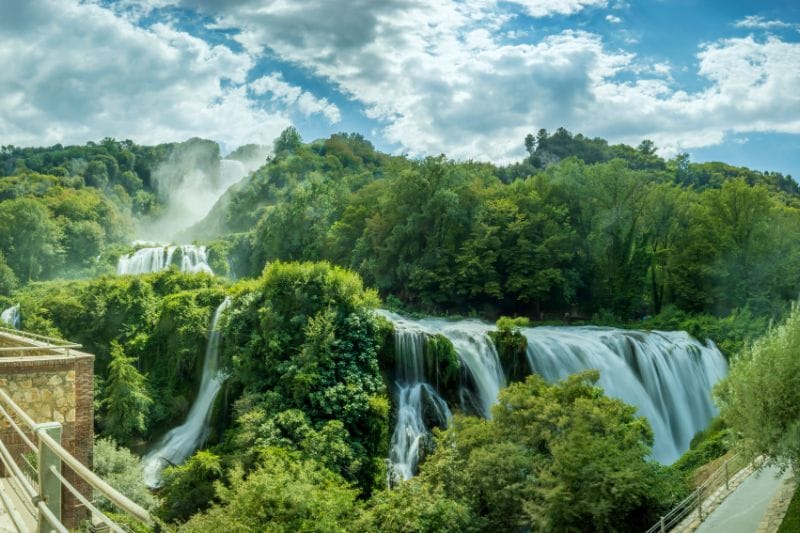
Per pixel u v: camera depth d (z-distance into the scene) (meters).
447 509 25.31
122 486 30.02
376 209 82.88
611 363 50.38
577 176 78.81
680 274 75.31
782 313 69.75
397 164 91.06
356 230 82.25
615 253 74.62
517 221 70.44
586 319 73.75
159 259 99.44
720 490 29.84
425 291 70.44
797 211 87.00
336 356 38.28
